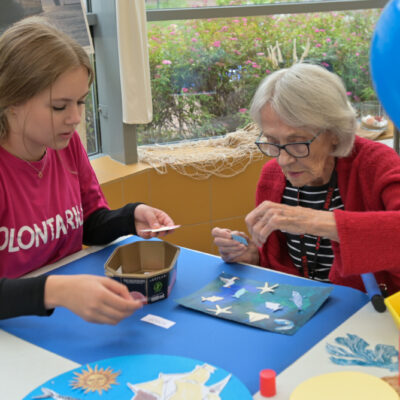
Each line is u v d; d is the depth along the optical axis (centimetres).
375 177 135
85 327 108
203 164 282
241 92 308
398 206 124
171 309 114
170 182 279
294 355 96
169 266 125
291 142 128
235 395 84
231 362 94
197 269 135
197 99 302
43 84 115
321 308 112
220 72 301
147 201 276
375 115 332
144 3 259
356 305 112
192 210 287
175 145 302
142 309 115
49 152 141
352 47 320
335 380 82
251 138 299
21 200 132
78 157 154
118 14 253
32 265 137
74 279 103
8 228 130
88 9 282
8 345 103
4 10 216
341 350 97
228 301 116
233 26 296
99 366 92
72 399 85
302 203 150
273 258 153
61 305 102
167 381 88
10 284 106
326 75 129
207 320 109
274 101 125
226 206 294
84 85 121
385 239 112
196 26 290
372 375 89
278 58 309
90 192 158
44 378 93
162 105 296
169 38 287
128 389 86
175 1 285
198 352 98
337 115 126
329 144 133
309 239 149
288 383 88
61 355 99
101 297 98
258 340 101
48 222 138
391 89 72
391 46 70
